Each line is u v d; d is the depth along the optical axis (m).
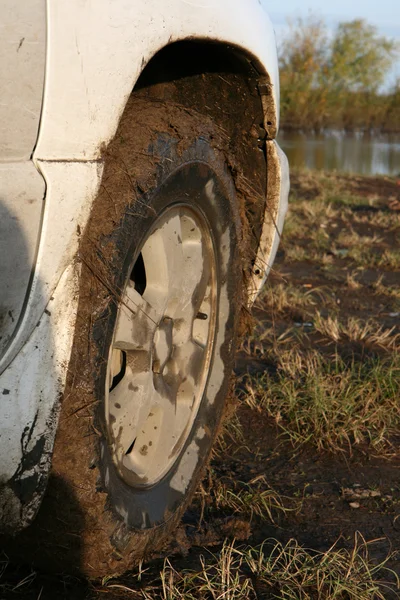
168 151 2.18
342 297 6.26
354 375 4.05
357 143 29.12
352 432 3.50
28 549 2.05
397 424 3.66
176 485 2.45
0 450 1.77
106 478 2.03
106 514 2.03
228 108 2.82
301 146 26.59
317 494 2.98
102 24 1.90
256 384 3.93
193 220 2.43
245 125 2.85
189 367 2.51
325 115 35.12
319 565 2.34
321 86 35.59
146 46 2.04
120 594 2.17
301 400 3.65
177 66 2.68
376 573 2.45
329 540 2.65
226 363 2.74
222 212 2.56
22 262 1.74
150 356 2.27
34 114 1.76
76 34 1.83
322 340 4.94
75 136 1.84
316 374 3.97
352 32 35.84
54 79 1.78
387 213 10.93
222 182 2.52
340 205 11.84
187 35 2.24
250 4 2.73
